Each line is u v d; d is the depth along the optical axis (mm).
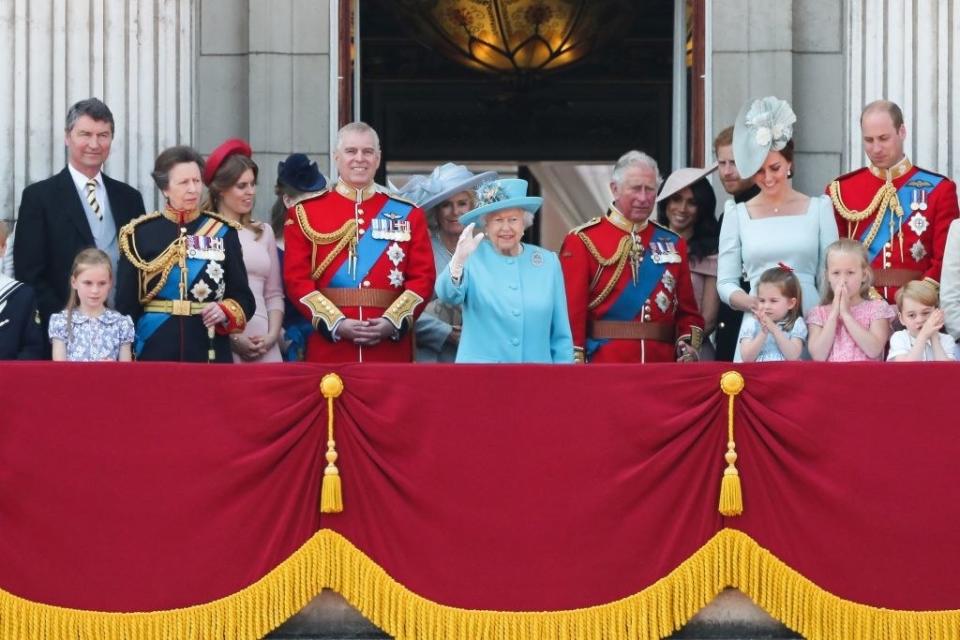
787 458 38906
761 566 38844
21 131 49062
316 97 52031
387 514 38969
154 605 38812
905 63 50562
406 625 38781
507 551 38906
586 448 39031
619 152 84438
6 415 39000
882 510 38844
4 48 49125
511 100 83062
